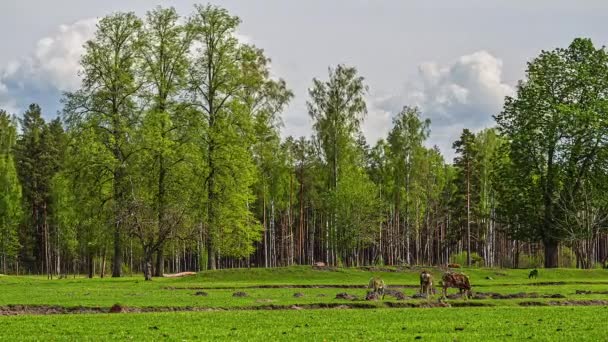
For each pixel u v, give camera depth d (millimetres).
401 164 109875
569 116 85562
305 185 120562
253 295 50594
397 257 121375
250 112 88438
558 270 78438
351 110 98812
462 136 108750
